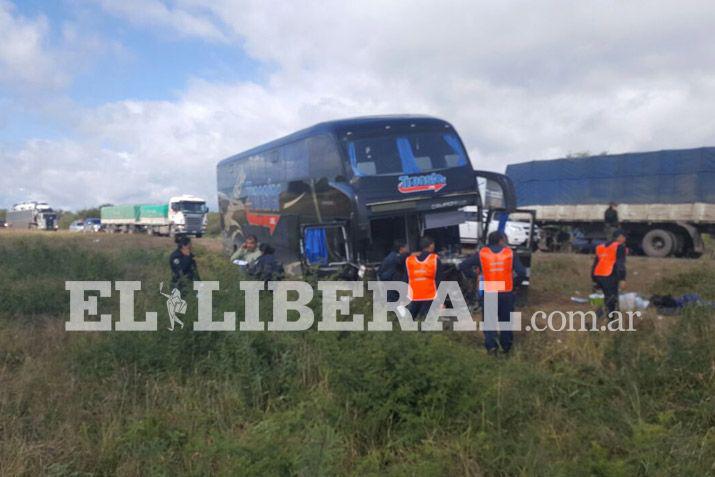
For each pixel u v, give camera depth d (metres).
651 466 4.57
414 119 12.60
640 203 23.02
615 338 7.48
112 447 5.18
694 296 10.42
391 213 11.80
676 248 22.23
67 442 5.18
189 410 5.94
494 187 13.42
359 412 5.66
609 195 23.92
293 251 12.25
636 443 4.86
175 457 5.07
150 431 5.31
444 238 13.05
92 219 70.25
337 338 7.28
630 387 6.29
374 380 5.69
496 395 5.67
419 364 5.80
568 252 25.41
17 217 83.56
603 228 24.27
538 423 5.54
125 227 58.53
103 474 4.87
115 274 13.78
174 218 48.50
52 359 7.36
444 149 12.34
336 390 5.96
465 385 5.71
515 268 7.99
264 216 17.38
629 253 24.41
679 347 6.62
